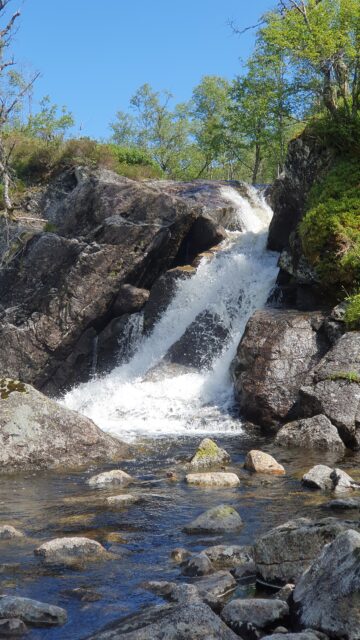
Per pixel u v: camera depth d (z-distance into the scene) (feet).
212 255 65.16
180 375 55.26
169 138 210.18
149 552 20.71
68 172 95.91
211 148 124.26
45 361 64.13
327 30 57.82
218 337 57.52
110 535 22.27
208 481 29.35
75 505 26.27
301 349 44.55
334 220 49.08
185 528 22.79
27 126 109.70
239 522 22.93
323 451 36.29
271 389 43.45
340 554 14.79
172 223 65.31
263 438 40.70
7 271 68.49
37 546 21.39
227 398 49.29
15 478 31.19
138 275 64.80
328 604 14.07
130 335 64.08
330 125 56.65
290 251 54.54
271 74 92.32
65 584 18.26
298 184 58.75
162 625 14.02
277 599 15.71
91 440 35.12
